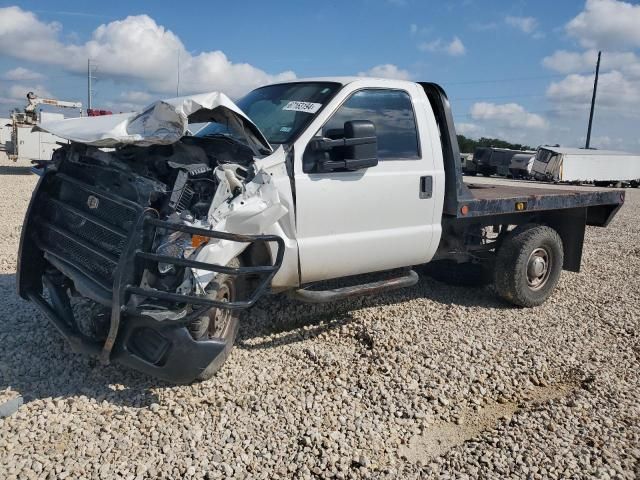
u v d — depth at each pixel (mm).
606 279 8211
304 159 4621
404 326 5598
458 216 5781
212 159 4266
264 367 4609
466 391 4477
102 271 3986
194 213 3928
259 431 3713
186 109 3836
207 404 3994
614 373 4965
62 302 4402
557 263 6723
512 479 3375
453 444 3805
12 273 6609
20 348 4566
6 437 3432
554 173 37781
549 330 5895
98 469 3209
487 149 43062
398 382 4473
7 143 26500
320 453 3525
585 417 4117
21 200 13281
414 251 5508
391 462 3529
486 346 5293
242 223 4008
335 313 5863
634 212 19734
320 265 4793
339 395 4246
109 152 4137
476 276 7082
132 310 3648
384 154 5211
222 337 4309
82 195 4289
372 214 5074
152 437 3553
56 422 3621
